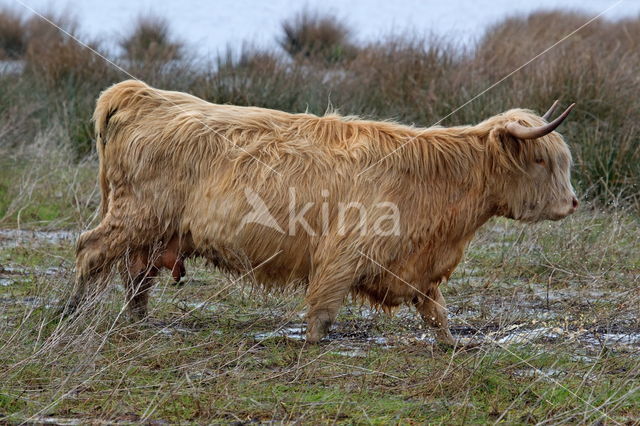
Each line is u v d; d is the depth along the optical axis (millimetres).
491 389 8516
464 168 10320
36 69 25641
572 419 7816
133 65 24844
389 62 23453
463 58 23828
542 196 10414
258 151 10172
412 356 9602
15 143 21438
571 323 10781
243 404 8078
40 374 8555
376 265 10031
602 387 8555
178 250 10562
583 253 13703
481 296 12055
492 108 20094
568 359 9484
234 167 10117
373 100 22078
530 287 12703
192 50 28094
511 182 10398
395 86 22312
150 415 7672
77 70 24562
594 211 16297
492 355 9117
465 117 20266
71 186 17203
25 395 8102
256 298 11562
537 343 9938
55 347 8906
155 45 26859
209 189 10156
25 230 16188
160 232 10461
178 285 12266
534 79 20641
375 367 9133
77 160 21031
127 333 9773
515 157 10266
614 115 19312
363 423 7672
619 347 9914
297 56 26656
